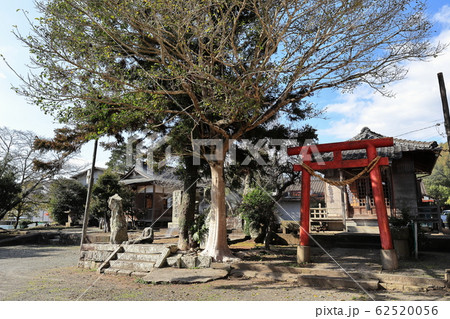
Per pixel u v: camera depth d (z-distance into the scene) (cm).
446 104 842
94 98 830
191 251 1069
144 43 923
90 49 818
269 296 661
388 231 841
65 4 760
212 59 852
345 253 1108
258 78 851
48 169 2241
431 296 634
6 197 2166
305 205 980
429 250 1148
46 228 2578
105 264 1010
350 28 838
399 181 1421
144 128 1120
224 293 692
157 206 2755
